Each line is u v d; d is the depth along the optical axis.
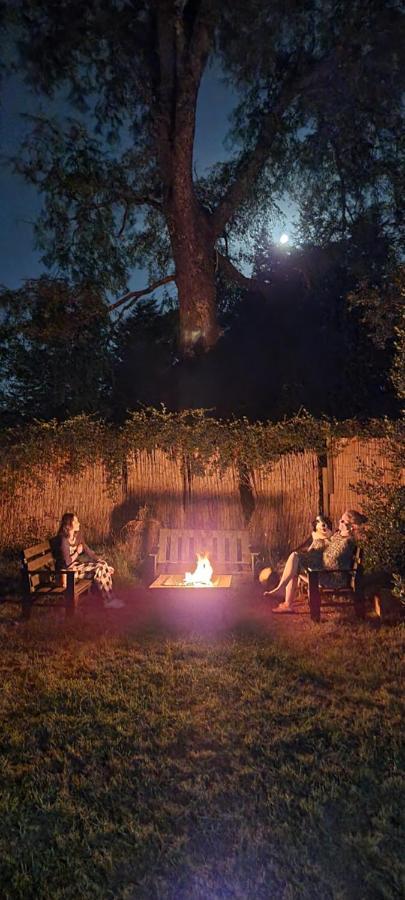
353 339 17.05
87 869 3.56
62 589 8.12
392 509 8.09
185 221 17.20
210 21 16.03
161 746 4.80
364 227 16.73
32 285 16.80
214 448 11.85
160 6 15.95
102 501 11.98
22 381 16.77
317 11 16.75
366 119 17.64
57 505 11.97
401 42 16.11
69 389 17.23
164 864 3.58
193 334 17.75
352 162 18.02
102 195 17.67
